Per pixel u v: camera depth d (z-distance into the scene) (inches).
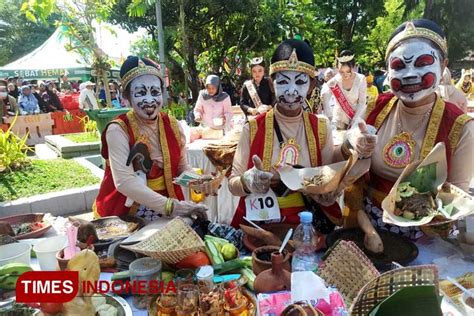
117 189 90.8
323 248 77.8
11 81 481.4
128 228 89.0
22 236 85.9
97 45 284.5
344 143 80.7
